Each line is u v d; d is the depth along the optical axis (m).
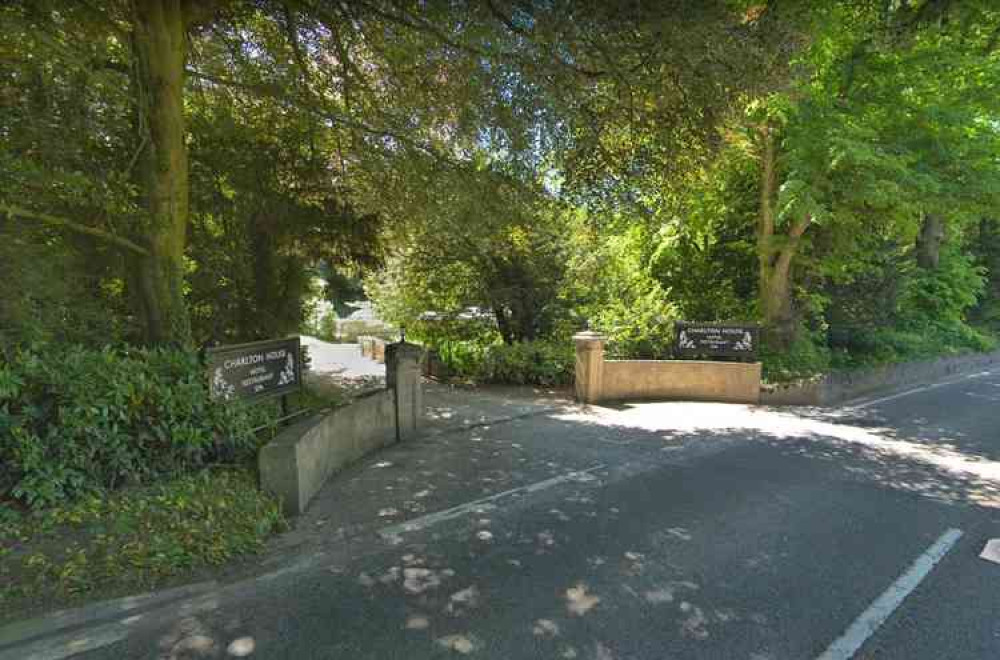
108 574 3.28
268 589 3.36
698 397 10.34
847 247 11.48
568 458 6.36
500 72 6.36
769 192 11.24
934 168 9.70
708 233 12.54
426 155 8.17
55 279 5.00
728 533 4.30
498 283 12.90
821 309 12.49
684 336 10.65
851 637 2.97
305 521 4.43
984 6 5.80
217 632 2.91
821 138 9.06
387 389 7.08
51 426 3.85
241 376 5.19
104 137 5.28
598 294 13.08
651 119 6.74
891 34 6.02
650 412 9.16
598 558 3.84
